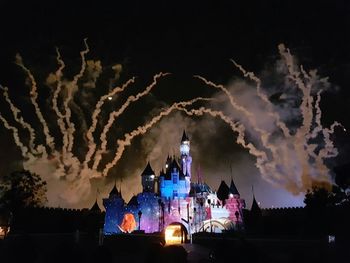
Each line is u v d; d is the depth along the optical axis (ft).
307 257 53.06
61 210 217.15
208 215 261.85
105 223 267.59
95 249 38.70
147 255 34.55
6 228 185.98
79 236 127.85
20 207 195.21
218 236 140.67
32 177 211.82
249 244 45.06
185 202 265.75
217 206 268.00
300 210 195.42
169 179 285.23
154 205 267.80
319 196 179.22
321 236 107.55
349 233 143.02
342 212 159.02
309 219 167.63
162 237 148.25
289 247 104.73
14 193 196.65
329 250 92.32
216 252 47.47
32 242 38.83
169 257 33.47
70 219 216.54
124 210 269.44
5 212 191.62
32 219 196.44
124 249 142.92
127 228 261.65
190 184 294.66
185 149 307.78
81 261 37.76
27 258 37.52
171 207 264.31
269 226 177.06
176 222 240.53
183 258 33.81
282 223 174.09
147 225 262.67
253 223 187.42
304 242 102.12
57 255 36.99
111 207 272.10
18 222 190.19
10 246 37.70
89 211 232.32
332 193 184.24
